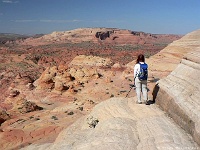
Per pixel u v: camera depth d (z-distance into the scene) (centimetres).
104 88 5553
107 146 949
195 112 1004
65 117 3694
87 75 6500
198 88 1109
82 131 1295
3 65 14538
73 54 17125
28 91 6550
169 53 4628
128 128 1097
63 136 1370
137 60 1400
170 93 1256
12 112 4500
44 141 2777
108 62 10044
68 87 5981
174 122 1127
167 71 4253
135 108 1342
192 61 1323
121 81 6047
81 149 1015
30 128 3291
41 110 4697
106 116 1309
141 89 1418
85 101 4491
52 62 15400
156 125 1087
